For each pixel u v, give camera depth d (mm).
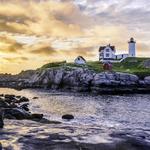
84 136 26438
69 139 25297
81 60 159375
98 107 55781
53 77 135875
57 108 54562
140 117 41688
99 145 23391
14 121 34719
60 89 127625
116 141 24609
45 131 28703
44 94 98312
